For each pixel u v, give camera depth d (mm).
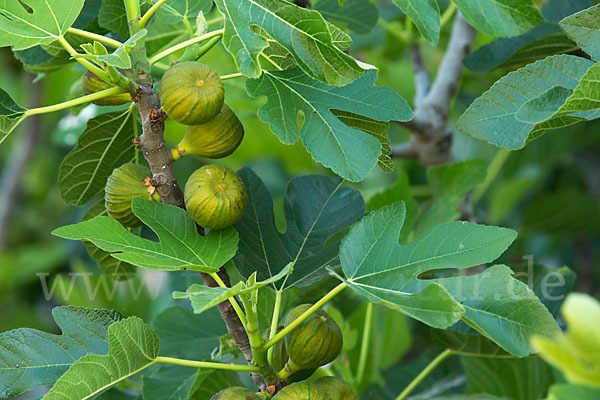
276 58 954
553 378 1170
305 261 1031
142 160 1107
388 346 1345
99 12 1068
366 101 958
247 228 1036
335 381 926
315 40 912
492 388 1197
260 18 916
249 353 976
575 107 862
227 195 940
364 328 1264
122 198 966
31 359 957
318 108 951
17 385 947
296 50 918
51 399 892
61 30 923
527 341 872
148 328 932
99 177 1105
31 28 918
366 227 958
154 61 936
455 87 1339
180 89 905
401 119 949
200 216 941
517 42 1147
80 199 1114
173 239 953
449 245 925
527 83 921
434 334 1065
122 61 875
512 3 927
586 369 689
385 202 1260
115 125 1074
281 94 953
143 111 934
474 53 1161
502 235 917
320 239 1044
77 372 898
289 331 922
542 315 875
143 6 1045
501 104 923
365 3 1274
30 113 946
